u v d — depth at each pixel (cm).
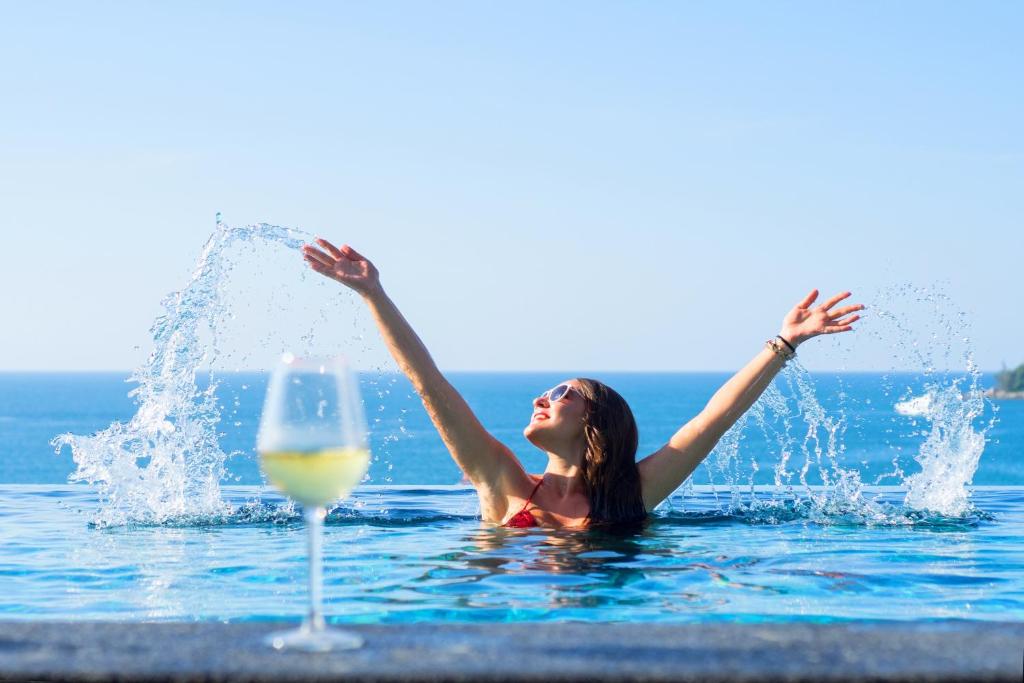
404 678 156
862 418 5247
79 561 415
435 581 365
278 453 189
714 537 486
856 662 163
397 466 3956
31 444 6550
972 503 645
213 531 506
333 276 511
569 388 547
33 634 180
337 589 350
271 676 156
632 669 159
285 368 195
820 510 593
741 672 157
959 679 157
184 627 186
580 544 461
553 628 186
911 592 350
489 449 542
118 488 589
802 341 550
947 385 639
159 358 601
